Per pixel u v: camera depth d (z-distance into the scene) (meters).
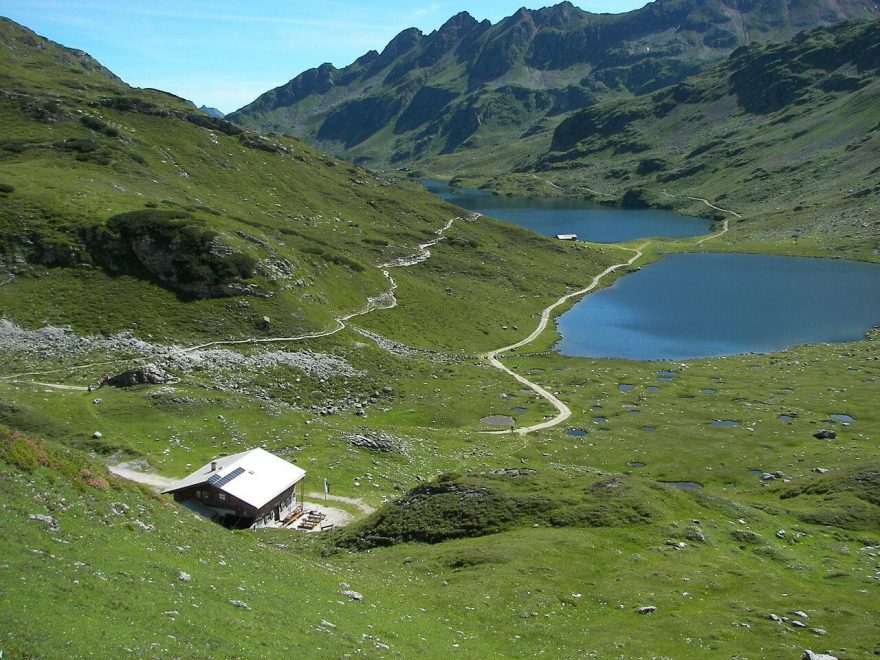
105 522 34.94
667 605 41.69
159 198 171.50
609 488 60.94
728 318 195.38
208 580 33.28
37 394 91.69
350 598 39.44
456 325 174.38
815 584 47.22
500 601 42.41
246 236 152.00
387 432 99.88
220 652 25.98
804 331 180.50
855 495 67.38
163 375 101.06
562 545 50.81
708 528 55.75
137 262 133.12
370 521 61.88
